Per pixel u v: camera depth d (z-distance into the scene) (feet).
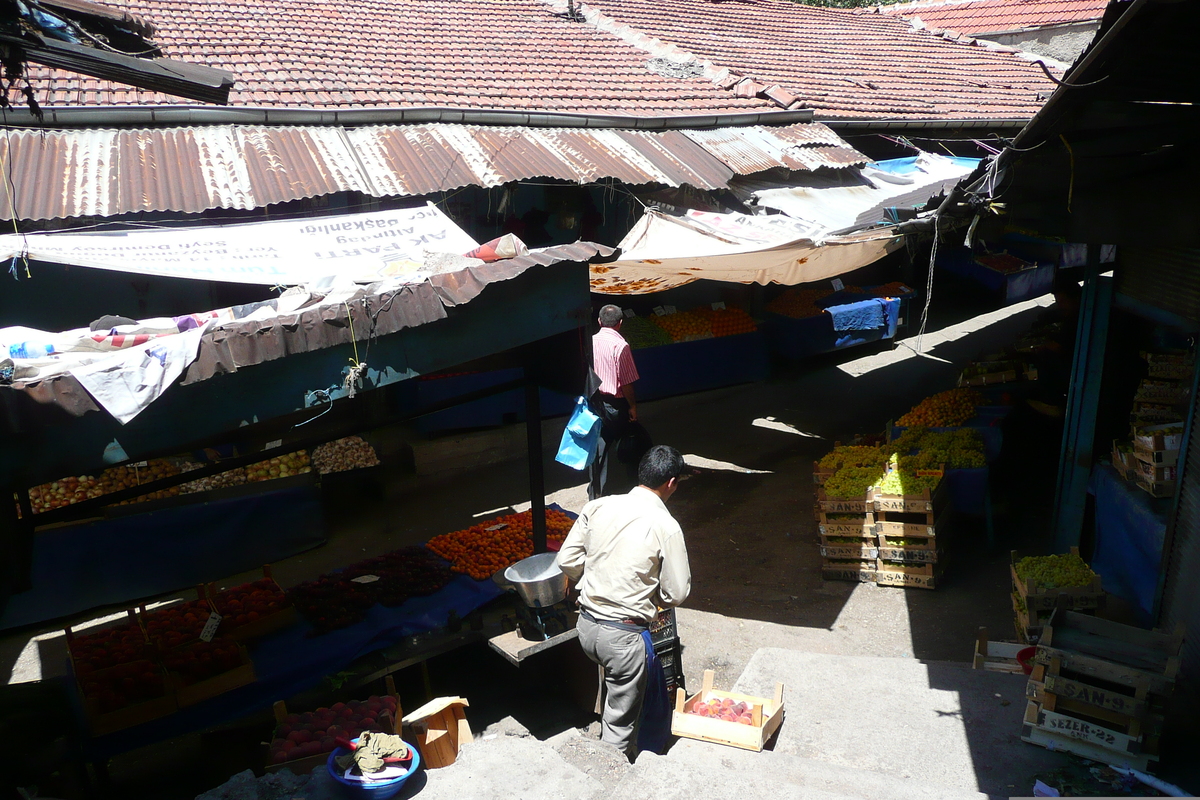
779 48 45.39
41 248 17.78
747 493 27.32
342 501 28.81
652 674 13.57
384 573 18.57
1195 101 11.45
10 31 11.13
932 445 22.72
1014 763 12.36
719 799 10.87
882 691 14.64
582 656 16.44
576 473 30.27
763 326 40.50
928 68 47.42
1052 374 27.43
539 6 45.06
